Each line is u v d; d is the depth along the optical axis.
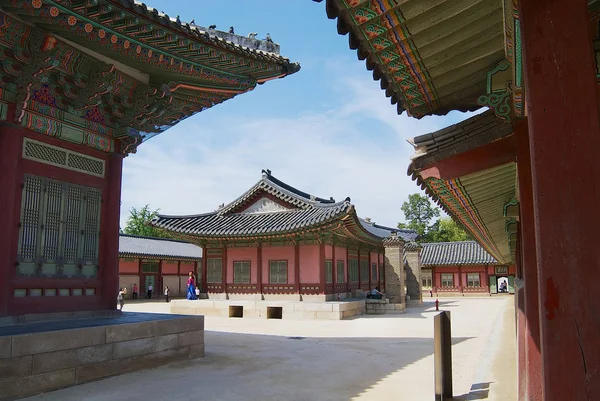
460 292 57.12
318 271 28.28
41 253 9.88
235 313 28.42
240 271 30.33
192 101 12.61
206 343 15.34
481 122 6.33
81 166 10.90
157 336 10.48
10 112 9.29
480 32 4.77
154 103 11.23
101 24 8.87
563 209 2.75
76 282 10.55
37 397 7.68
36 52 9.01
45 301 9.89
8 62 9.06
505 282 55.94
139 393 8.22
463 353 14.05
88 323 9.61
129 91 11.33
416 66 5.34
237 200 32.09
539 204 2.80
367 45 4.89
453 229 78.81
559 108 2.81
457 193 8.98
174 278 54.62
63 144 10.51
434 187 8.29
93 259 11.02
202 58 10.77
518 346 8.56
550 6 2.91
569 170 2.76
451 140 6.57
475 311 31.77
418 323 23.30
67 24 8.50
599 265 2.66
